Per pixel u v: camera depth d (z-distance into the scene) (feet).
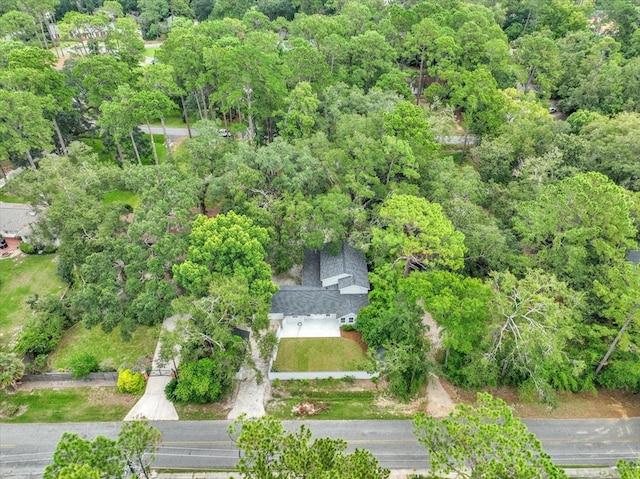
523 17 363.76
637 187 181.98
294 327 158.51
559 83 283.59
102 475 84.28
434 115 225.15
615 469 123.54
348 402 139.03
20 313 161.07
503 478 79.77
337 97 209.97
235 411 134.82
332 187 176.45
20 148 179.32
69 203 152.87
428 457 123.85
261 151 169.89
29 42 313.53
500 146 200.54
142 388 139.44
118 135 186.91
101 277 139.54
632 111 244.42
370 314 151.33
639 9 327.67
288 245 167.32
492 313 130.21
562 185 151.94
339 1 354.13
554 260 148.05
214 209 200.95
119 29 280.72
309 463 84.89
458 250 141.59
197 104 249.14
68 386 141.08
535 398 140.46
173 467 119.65
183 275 134.21
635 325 128.36
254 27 313.73
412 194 172.14
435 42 253.03
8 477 117.91
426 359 140.26
